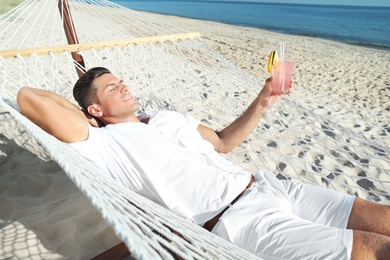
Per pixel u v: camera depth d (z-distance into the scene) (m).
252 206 1.67
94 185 1.09
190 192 1.72
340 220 1.78
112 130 1.77
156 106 3.40
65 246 1.94
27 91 1.57
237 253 1.32
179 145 1.85
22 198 2.35
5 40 7.74
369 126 4.96
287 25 24.44
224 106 4.69
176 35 3.45
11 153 2.99
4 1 11.56
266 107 2.22
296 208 1.86
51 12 11.43
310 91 6.94
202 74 6.09
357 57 11.52
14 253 1.83
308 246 1.47
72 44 2.86
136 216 1.05
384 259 1.42
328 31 21.36
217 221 1.70
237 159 3.28
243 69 8.60
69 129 1.62
